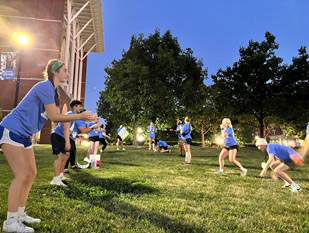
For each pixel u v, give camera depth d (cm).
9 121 314
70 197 494
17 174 318
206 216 404
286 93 3725
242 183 707
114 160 1207
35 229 321
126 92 3219
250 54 3912
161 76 3338
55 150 606
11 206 312
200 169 973
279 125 3956
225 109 3781
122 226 342
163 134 4597
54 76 341
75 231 315
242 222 380
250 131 4131
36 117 324
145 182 654
